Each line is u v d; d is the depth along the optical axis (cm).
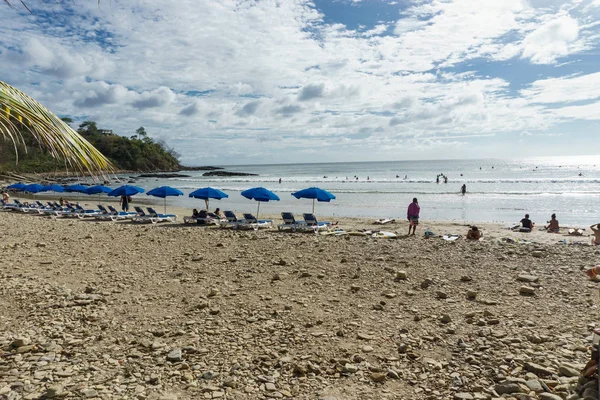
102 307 696
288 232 1694
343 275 893
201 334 585
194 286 828
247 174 10706
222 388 438
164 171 15150
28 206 2667
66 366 486
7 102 166
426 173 8319
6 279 867
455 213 2619
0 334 580
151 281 869
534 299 710
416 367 479
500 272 891
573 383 422
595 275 424
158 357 511
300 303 711
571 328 578
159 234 1572
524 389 418
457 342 542
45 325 616
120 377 461
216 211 2055
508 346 527
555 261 981
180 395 423
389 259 1035
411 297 739
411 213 1611
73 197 4494
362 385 441
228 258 1093
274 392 428
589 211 2556
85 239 1436
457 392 423
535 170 8438
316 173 10350
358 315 650
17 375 461
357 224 2098
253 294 768
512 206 2888
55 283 844
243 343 552
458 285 805
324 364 490
